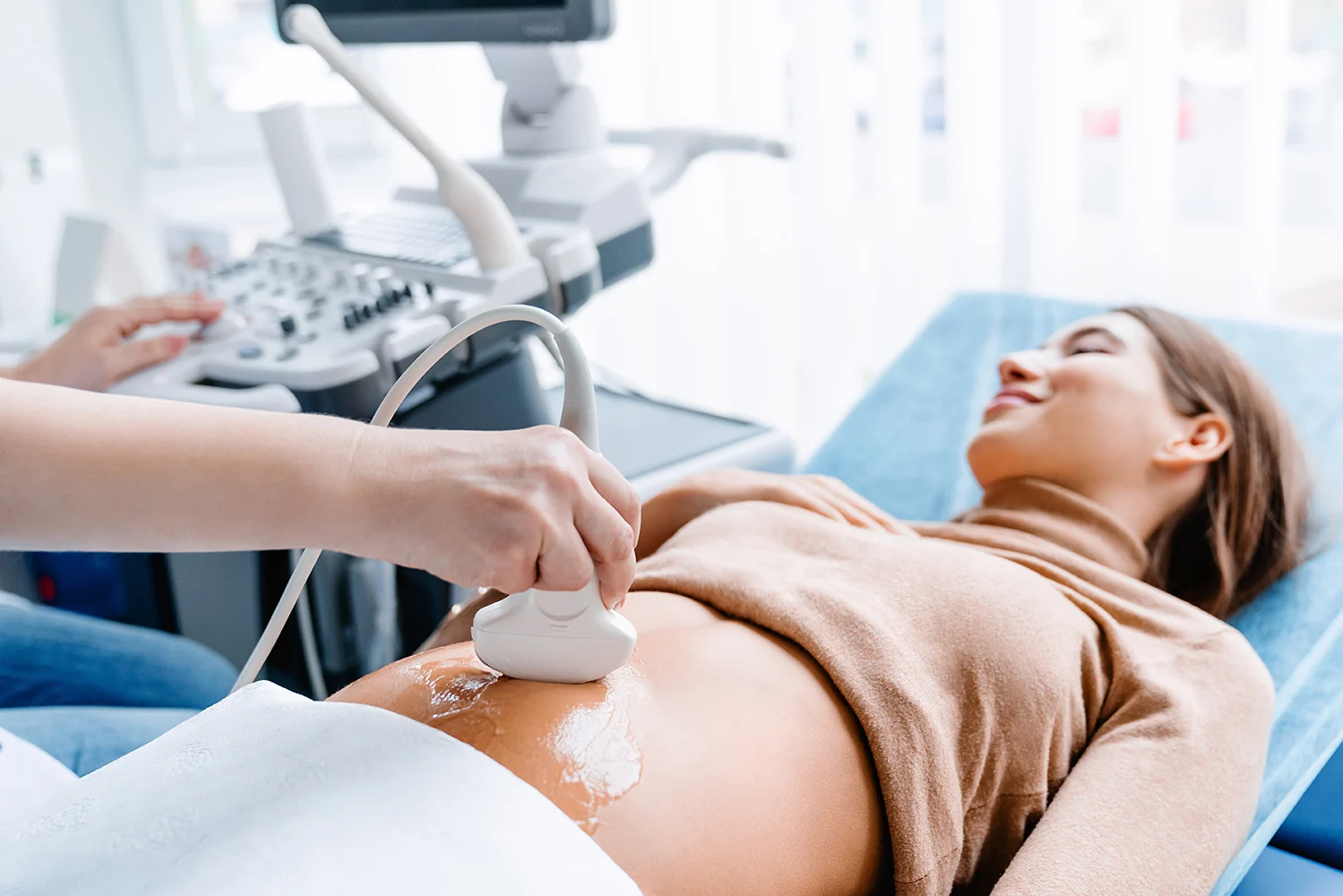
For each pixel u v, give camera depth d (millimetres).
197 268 2385
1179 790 819
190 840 563
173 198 2789
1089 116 1789
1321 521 1169
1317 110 1690
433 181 1649
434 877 543
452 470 571
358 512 567
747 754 720
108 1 2674
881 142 1911
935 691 831
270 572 1411
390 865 546
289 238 1569
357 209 1707
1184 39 1659
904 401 1534
